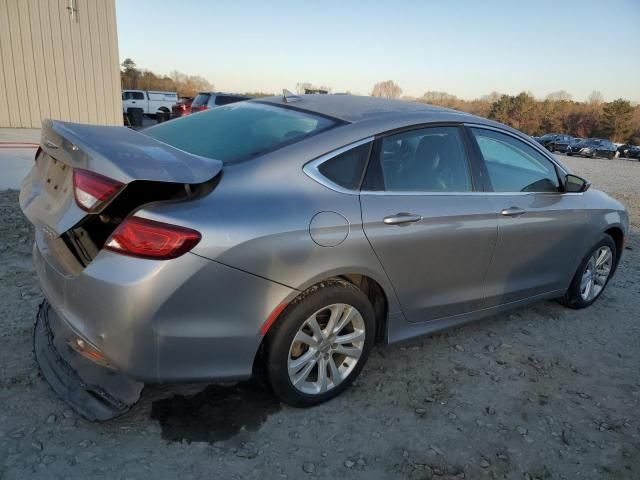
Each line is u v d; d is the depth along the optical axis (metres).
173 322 2.16
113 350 2.16
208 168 2.31
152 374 2.22
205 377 2.33
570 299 4.40
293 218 2.38
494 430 2.74
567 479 2.46
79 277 2.18
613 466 2.57
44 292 2.50
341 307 2.66
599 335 4.05
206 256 2.15
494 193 3.39
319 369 2.73
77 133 2.35
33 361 2.91
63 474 2.15
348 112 2.97
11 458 2.20
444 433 2.67
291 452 2.42
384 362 3.31
